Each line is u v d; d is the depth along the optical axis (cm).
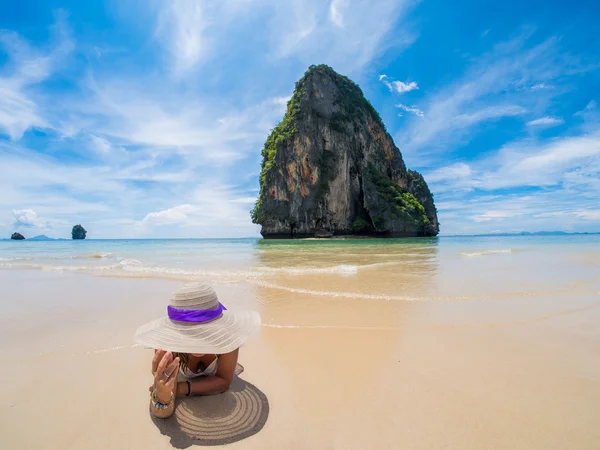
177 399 186
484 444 152
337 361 251
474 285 583
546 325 346
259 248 1998
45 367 238
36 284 616
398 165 7275
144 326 200
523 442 154
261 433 160
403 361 250
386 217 5800
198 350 173
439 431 162
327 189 6000
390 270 802
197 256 1338
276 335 314
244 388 204
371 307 427
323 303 450
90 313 398
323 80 6644
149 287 581
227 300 471
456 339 302
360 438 156
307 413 177
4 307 431
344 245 2417
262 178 6419
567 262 990
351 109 6800
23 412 177
